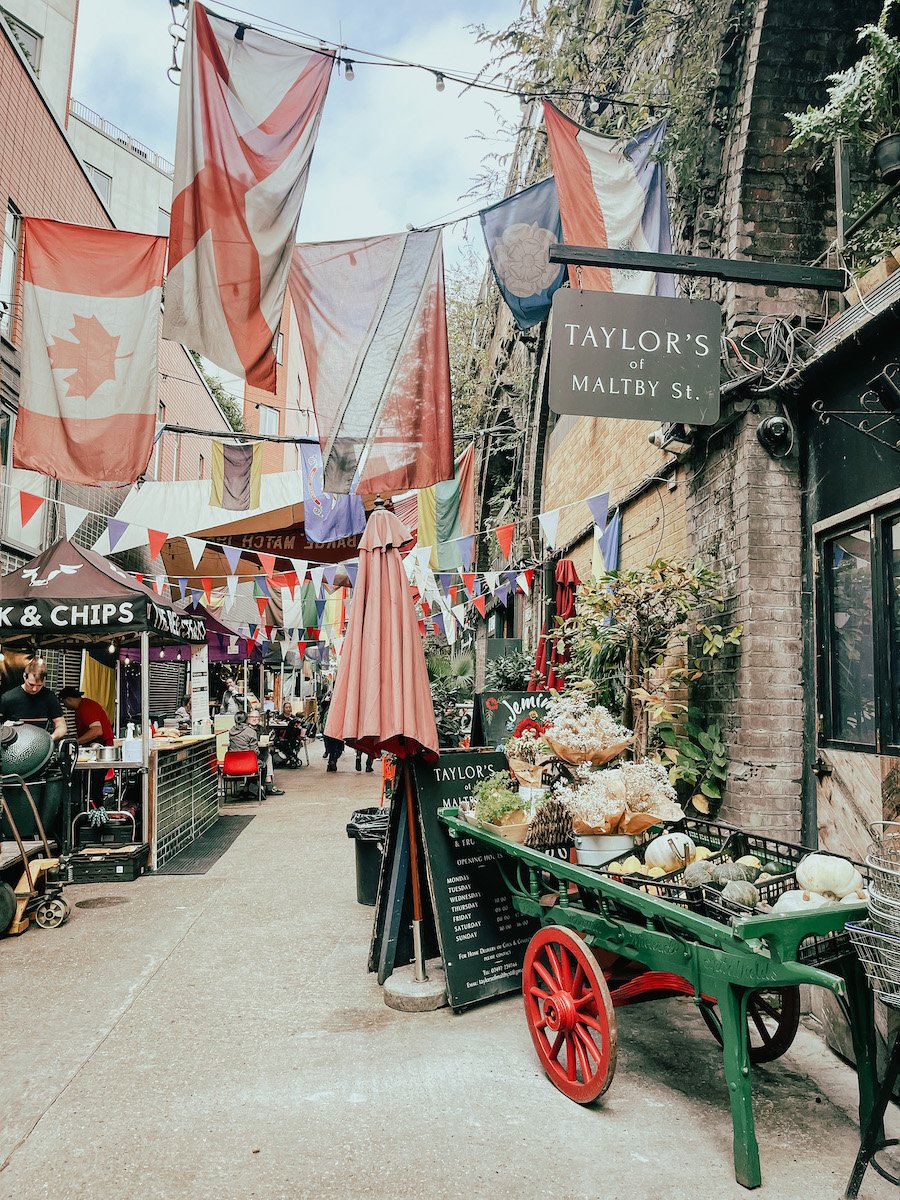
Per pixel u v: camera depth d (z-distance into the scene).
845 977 2.97
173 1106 3.28
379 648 4.50
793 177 5.47
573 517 10.03
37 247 5.89
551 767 4.57
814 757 4.79
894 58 4.20
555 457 11.28
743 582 5.06
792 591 5.00
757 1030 4.02
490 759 4.88
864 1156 2.62
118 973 4.83
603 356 4.12
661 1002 4.45
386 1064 3.64
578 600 6.38
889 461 4.22
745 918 2.62
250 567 13.66
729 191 5.60
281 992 4.52
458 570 10.30
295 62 5.04
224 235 5.09
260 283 5.14
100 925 5.83
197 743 9.48
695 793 5.41
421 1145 2.98
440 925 4.29
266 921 5.88
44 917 5.73
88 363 5.87
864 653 4.45
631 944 3.24
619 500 7.65
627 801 3.77
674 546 6.44
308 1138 3.04
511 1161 2.88
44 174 11.52
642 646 5.72
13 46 10.33
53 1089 3.43
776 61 5.30
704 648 5.16
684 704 5.62
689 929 2.84
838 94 4.40
